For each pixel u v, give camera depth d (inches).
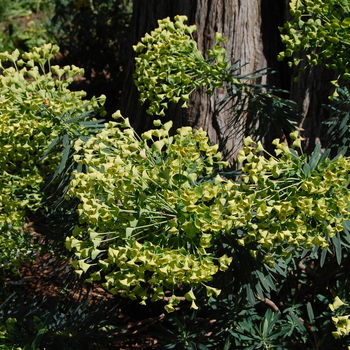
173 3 135.0
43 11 368.5
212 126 128.4
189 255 63.7
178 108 131.4
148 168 70.4
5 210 100.5
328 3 86.0
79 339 96.7
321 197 67.5
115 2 249.6
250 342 100.3
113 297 129.2
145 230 68.9
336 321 71.1
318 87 120.7
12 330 91.4
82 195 67.4
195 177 67.5
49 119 86.8
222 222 64.4
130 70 151.9
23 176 101.7
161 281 66.1
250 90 104.1
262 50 130.0
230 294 80.9
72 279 112.1
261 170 66.7
